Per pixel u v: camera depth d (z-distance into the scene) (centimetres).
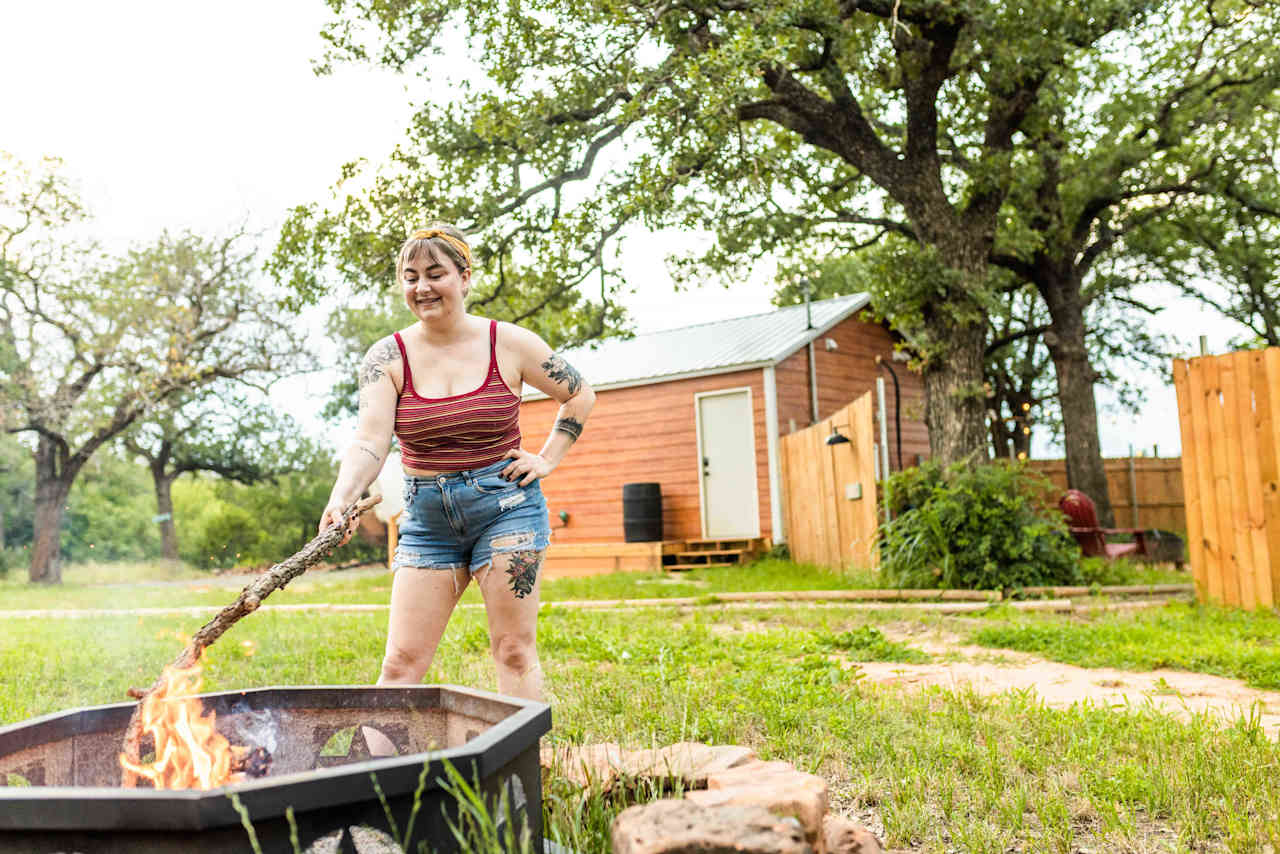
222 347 2720
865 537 1301
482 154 1441
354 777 160
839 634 755
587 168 1411
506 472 309
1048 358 2953
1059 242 1859
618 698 486
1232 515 868
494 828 174
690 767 266
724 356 1911
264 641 812
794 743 398
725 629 860
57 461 3725
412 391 307
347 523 255
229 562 3462
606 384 2002
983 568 1091
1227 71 1828
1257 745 364
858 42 1445
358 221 1460
